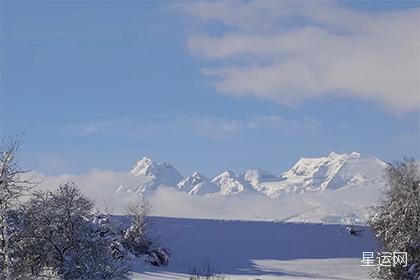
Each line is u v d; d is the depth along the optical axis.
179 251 98.19
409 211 64.56
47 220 53.34
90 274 54.09
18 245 49.16
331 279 80.06
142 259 81.88
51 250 53.28
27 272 50.19
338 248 105.31
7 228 47.72
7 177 45.62
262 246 105.94
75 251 54.59
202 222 128.62
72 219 54.78
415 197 64.62
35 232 51.91
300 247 105.38
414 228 64.44
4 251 46.53
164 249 87.12
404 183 65.50
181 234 112.00
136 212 87.44
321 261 95.62
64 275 53.84
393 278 64.94
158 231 107.50
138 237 85.00
